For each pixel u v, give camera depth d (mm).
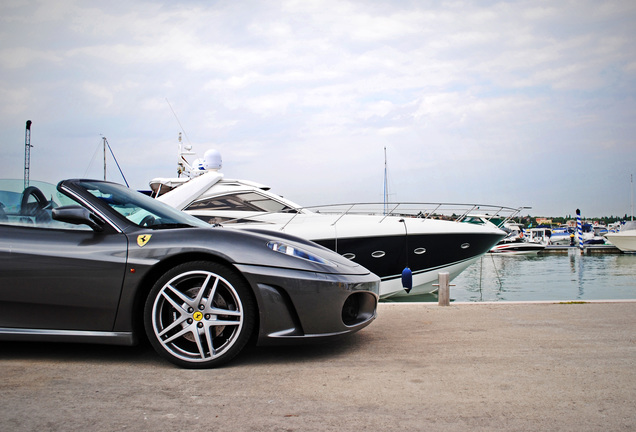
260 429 1687
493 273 17141
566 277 15648
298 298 2498
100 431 1657
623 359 2588
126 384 2182
